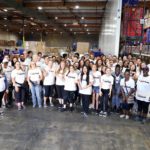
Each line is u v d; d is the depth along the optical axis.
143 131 4.91
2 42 22.92
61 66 6.41
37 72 6.43
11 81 6.62
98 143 4.25
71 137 4.48
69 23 22.78
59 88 6.43
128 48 10.30
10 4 10.53
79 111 6.23
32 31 29.58
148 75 5.27
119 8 8.48
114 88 6.08
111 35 10.32
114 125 5.23
